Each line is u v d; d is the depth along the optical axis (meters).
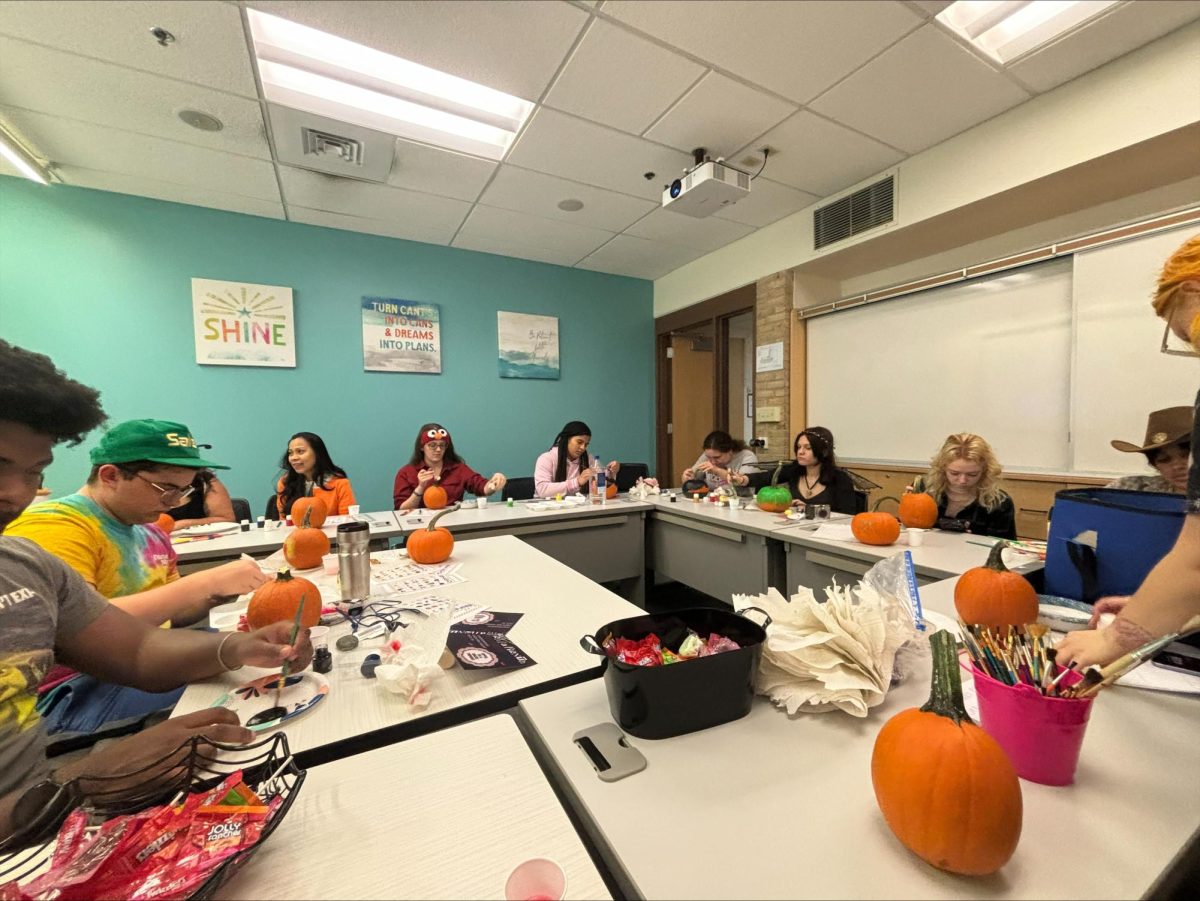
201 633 0.83
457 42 1.90
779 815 0.50
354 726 0.69
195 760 0.57
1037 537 2.62
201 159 2.65
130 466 1.05
